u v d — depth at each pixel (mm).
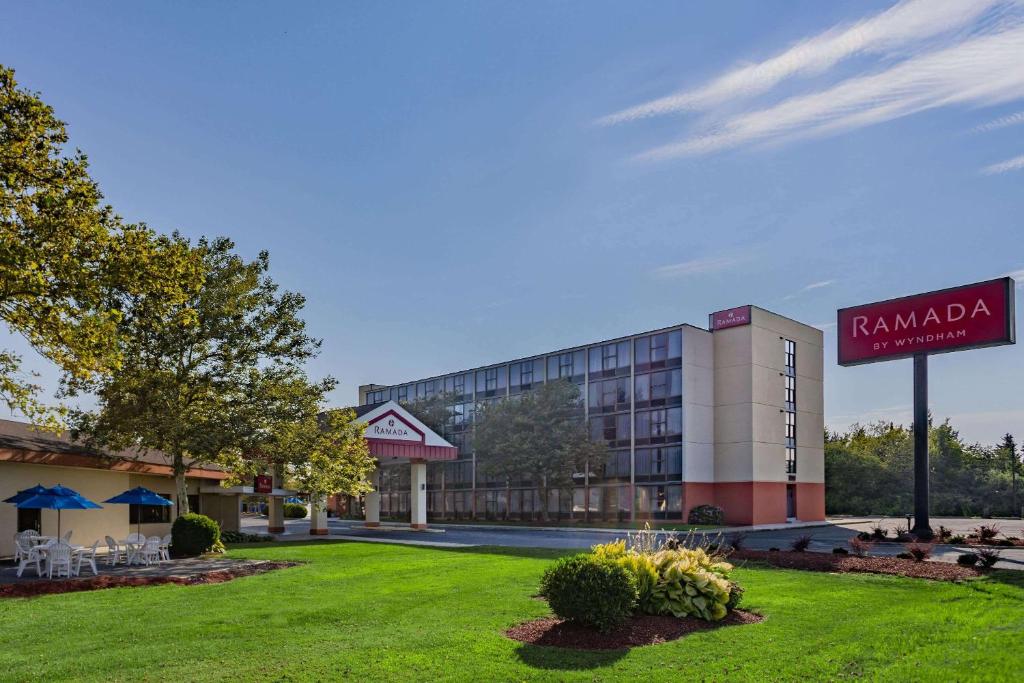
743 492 45656
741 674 8016
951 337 29672
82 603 13352
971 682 7355
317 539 32125
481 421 55188
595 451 48969
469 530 42875
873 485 65125
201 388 24562
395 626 11016
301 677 8203
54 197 14898
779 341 48938
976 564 17016
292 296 27219
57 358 16516
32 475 23469
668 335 47844
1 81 14508
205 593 14633
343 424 28000
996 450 80062
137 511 28938
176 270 17328
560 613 10141
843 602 12727
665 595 11211
